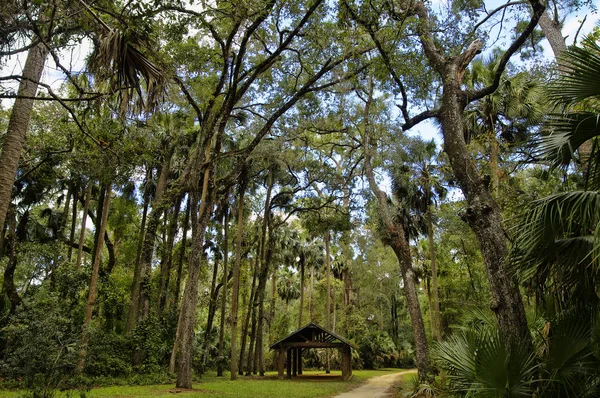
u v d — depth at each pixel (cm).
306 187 2478
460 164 755
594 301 473
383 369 4097
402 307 5119
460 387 558
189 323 1470
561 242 479
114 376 1708
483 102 1648
